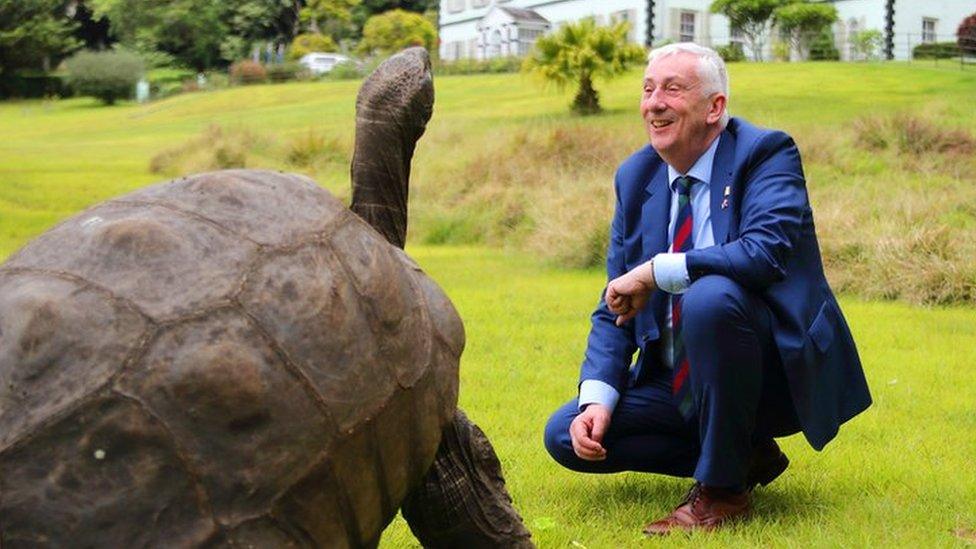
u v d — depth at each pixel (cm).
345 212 260
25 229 1401
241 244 229
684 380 402
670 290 390
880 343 750
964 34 3516
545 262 1184
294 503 219
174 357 207
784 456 433
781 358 384
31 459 194
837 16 3706
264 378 215
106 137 3014
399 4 6122
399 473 252
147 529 199
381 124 315
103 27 6219
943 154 1504
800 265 394
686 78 391
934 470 458
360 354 236
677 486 453
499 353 705
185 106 3862
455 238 1435
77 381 200
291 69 4697
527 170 1577
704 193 404
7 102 4928
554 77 2467
